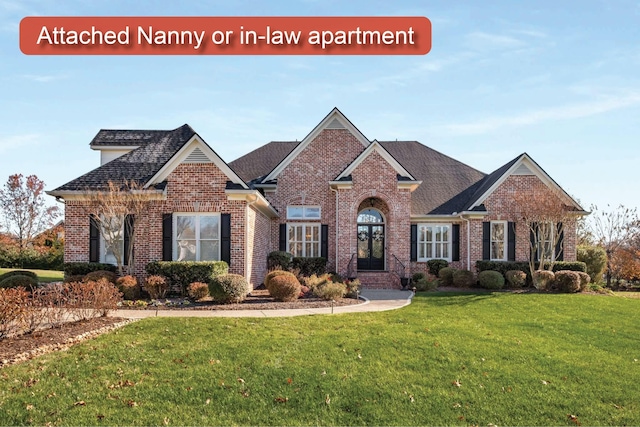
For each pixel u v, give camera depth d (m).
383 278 25.03
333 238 26.67
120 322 12.73
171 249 19.41
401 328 12.86
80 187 19.98
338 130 27.38
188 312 14.80
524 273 23.44
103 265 19.30
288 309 15.73
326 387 8.61
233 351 10.37
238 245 19.41
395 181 24.97
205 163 19.62
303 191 26.95
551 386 8.97
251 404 7.96
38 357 9.75
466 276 23.84
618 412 8.00
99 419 7.34
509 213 25.56
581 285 21.92
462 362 10.10
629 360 10.70
